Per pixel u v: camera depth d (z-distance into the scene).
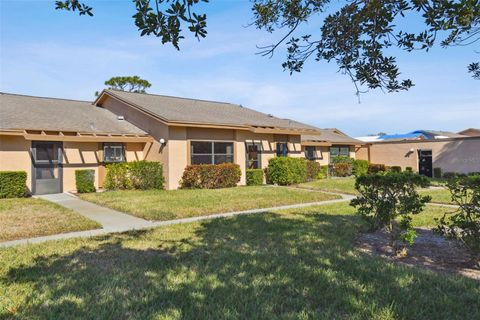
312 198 12.47
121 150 16.09
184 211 9.48
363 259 5.04
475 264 4.88
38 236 6.90
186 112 17.08
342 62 4.79
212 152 16.64
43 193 13.86
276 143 19.75
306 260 4.98
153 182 14.88
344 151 28.53
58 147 14.31
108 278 4.32
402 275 4.33
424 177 5.44
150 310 3.44
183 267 4.71
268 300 3.65
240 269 4.62
